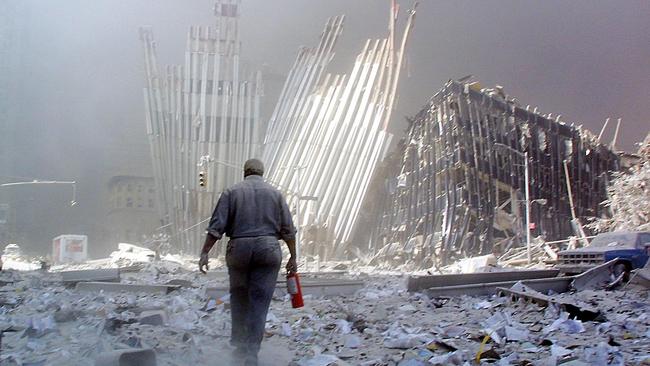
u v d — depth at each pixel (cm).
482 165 4775
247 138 6762
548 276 1511
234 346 568
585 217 4866
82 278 1603
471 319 849
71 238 5688
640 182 3475
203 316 838
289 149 6431
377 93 6047
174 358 537
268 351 612
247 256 549
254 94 6969
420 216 5216
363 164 5884
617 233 1681
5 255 5569
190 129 6775
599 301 1105
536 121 5012
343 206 5862
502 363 521
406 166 5597
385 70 6109
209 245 556
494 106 4969
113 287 1316
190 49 6925
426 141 5316
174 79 6969
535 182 4791
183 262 4738
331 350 620
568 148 5016
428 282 1311
